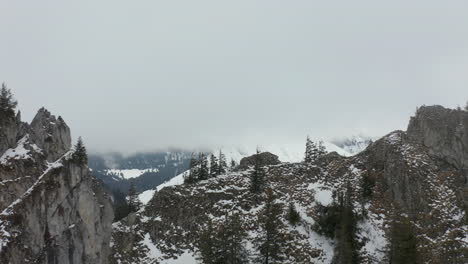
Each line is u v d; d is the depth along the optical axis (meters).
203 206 77.00
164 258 69.00
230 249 57.16
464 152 72.12
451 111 78.81
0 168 44.91
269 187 82.56
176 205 78.38
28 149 49.50
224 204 76.69
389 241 56.44
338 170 84.81
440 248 57.91
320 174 86.56
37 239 44.34
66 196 49.50
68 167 51.28
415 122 83.00
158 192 84.38
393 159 76.94
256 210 74.62
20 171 46.38
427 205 65.56
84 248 50.56
